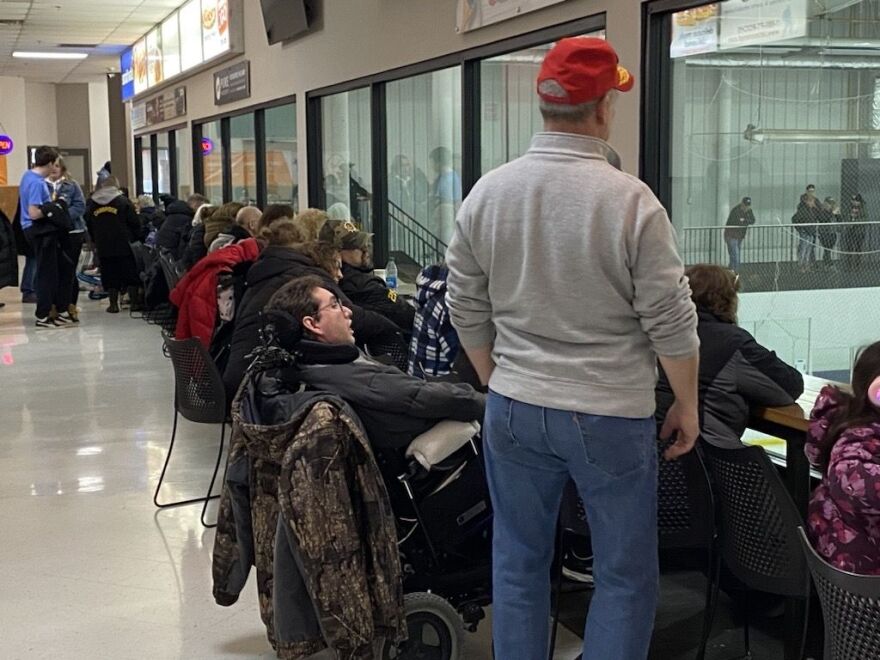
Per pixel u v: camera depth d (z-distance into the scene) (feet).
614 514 6.43
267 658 9.37
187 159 40.04
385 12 19.88
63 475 15.16
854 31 10.69
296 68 25.68
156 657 9.41
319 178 25.29
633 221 6.05
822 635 8.81
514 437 6.56
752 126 11.88
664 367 6.35
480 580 9.03
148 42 44.47
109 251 31.19
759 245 12.01
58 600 10.68
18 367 23.52
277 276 12.96
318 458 7.83
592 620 6.68
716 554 8.39
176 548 12.19
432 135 19.31
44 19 39.96
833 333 11.19
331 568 7.82
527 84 15.67
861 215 10.86
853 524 6.21
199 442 17.03
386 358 13.33
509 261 6.48
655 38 12.07
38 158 29.40
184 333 14.83
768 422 8.51
